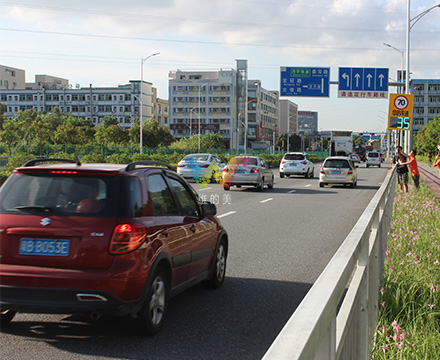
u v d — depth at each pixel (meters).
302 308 1.88
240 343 4.82
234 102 130.75
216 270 6.82
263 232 11.78
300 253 9.35
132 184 4.97
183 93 131.25
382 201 7.67
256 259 8.81
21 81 144.25
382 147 119.19
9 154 48.28
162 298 5.14
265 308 5.98
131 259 4.62
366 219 4.66
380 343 4.43
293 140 154.38
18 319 5.46
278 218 14.28
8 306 4.59
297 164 36.38
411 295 5.82
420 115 133.12
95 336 4.96
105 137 83.31
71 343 4.76
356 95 36.59
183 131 131.25
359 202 19.09
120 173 4.94
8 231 4.69
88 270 4.58
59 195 4.83
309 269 8.06
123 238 4.62
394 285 6.26
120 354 4.50
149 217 5.04
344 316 2.83
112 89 130.75
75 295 4.52
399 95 22.94
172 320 5.50
